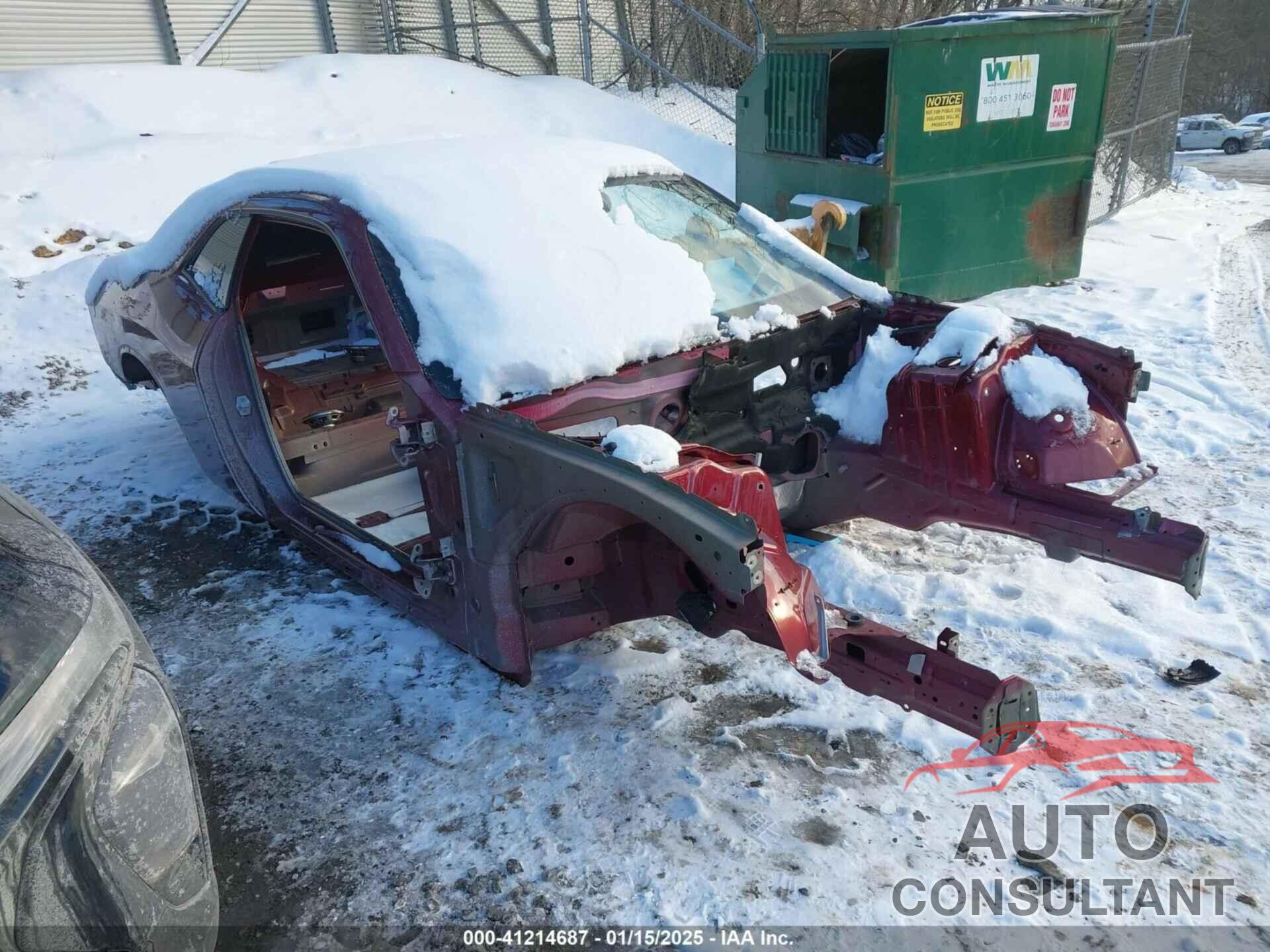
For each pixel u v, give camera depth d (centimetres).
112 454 525
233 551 409
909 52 647
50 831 144
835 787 249
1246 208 1231
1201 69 5381
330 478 422
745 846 230
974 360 309
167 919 166
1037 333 328
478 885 223
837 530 398
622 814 242
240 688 305
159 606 362
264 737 280
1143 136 1230
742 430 321
